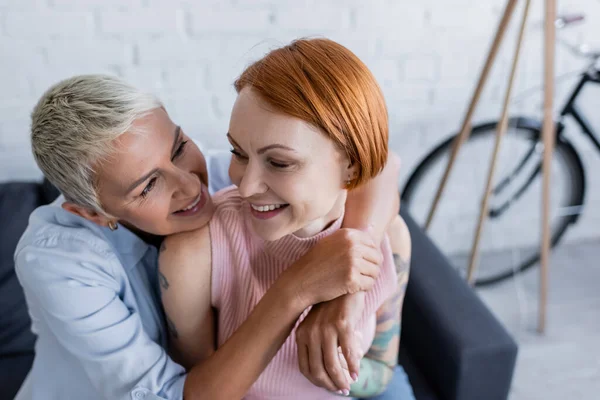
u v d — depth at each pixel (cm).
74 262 72
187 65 155
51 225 76
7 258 131
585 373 171
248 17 151
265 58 54
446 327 108
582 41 171
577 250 215
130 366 72
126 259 78
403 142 180
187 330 75
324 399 82
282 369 77
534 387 167
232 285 73
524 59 171
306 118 51
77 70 151
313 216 59
